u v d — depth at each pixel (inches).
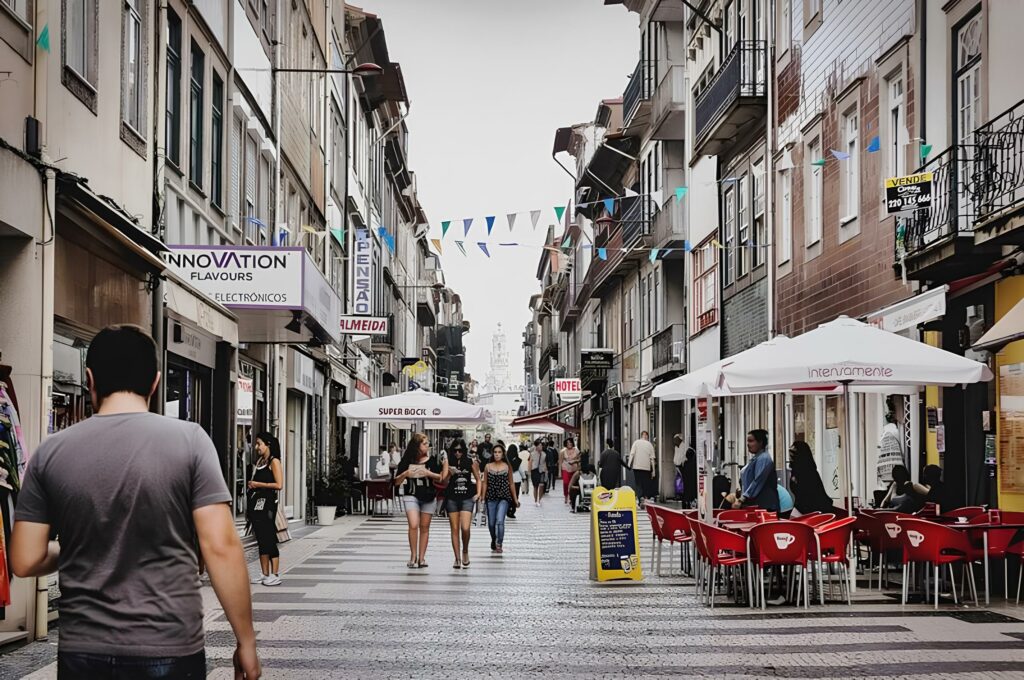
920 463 723.4
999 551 505.4
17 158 389.4
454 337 4500.5
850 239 842.2
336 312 919.7
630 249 1656.0
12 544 154.2
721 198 1226.0
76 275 473.4
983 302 637.9
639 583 595.5
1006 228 557.0
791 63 987.9
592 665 365.7
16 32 405.1
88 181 485.4
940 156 630.5
